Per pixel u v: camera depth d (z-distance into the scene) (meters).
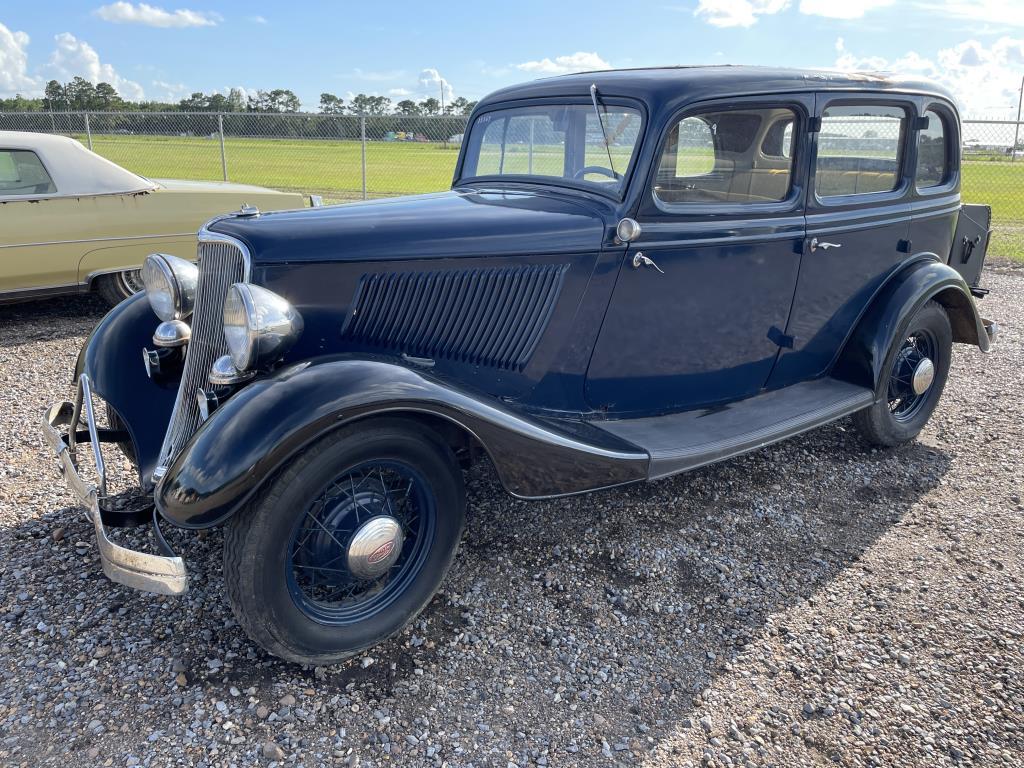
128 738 2.30
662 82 3.22
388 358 2.80
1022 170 17.08
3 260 6.09
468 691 2.56
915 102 4.03
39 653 2.64
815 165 3.65
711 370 3.71
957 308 4.41
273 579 2.38
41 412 4.75
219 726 2.36
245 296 2.57
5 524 3.43
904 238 4.21
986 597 3.10
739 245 3.48
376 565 2.58
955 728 2.43
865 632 2.89
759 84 3.37
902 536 3.57
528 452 2.81
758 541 3.51
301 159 20.47
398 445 2.54
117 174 6.55
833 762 2.30
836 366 4.25
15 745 2.26
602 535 3.52
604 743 2.37
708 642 2.84
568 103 3.51
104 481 2.92
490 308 3.13
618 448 3.08
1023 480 4.11
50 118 14.66
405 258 2.95
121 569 2.43
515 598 3.06
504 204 3.36
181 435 3.08
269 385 2.41
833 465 4.28
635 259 3.25
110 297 6.79
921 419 4.49
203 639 2.74
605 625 2.92
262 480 2.28
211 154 21.00
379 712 2.45
